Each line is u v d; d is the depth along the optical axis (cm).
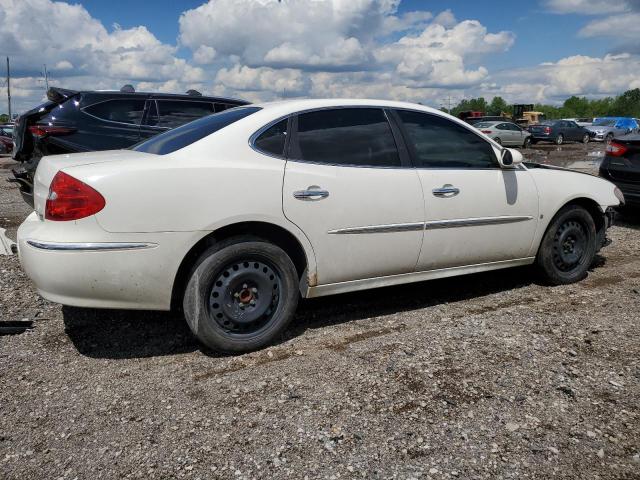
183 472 233
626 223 786
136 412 280
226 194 329
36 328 386
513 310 421
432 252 410
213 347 338
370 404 283
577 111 11444
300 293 377
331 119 382
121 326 392
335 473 230
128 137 712
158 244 316
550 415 271
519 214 449
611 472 229
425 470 231
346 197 367
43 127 665
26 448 250
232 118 368
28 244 315
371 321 404
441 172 412
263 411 279
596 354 338
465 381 305
